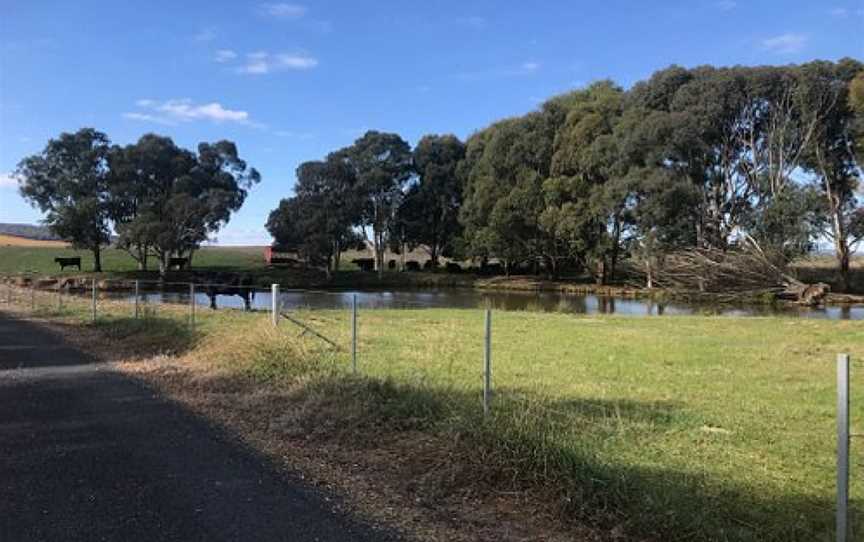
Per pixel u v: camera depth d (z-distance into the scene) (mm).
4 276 59875
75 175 67250
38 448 7559
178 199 63844
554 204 58312
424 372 11734
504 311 29875
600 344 16781
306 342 13734
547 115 63031
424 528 5512
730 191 51594
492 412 7566
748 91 49000
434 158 76125
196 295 39312
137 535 5242
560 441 6625
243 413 9219
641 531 5305
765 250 45250
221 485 6414
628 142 50375
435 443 7379
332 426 8273
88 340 17172
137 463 7035
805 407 9805
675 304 41688
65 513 5664
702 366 13484
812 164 51688
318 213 69500
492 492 6199
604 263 58781
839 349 16172
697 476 6430
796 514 5652
